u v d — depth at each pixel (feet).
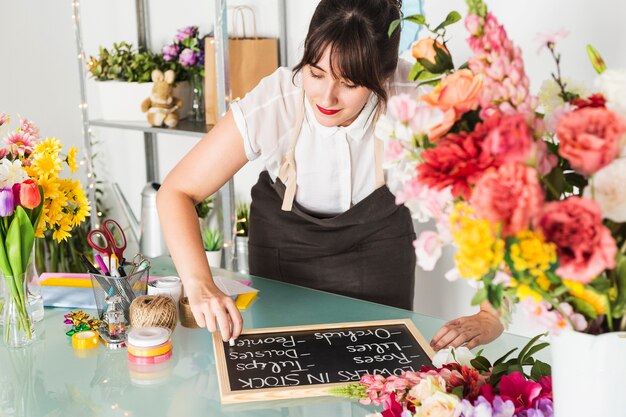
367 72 5.90
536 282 3.19
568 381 3.51
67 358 5.75
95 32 13.92
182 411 4.92
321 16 5.97
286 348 5.72
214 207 12.60
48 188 6.14
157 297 6.05
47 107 13.91
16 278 5.83
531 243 3.05
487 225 3.02
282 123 7.13
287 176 7.47
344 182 7.46
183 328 6.25
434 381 3.86
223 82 10.52
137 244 13.44
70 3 13.96
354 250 7.90
